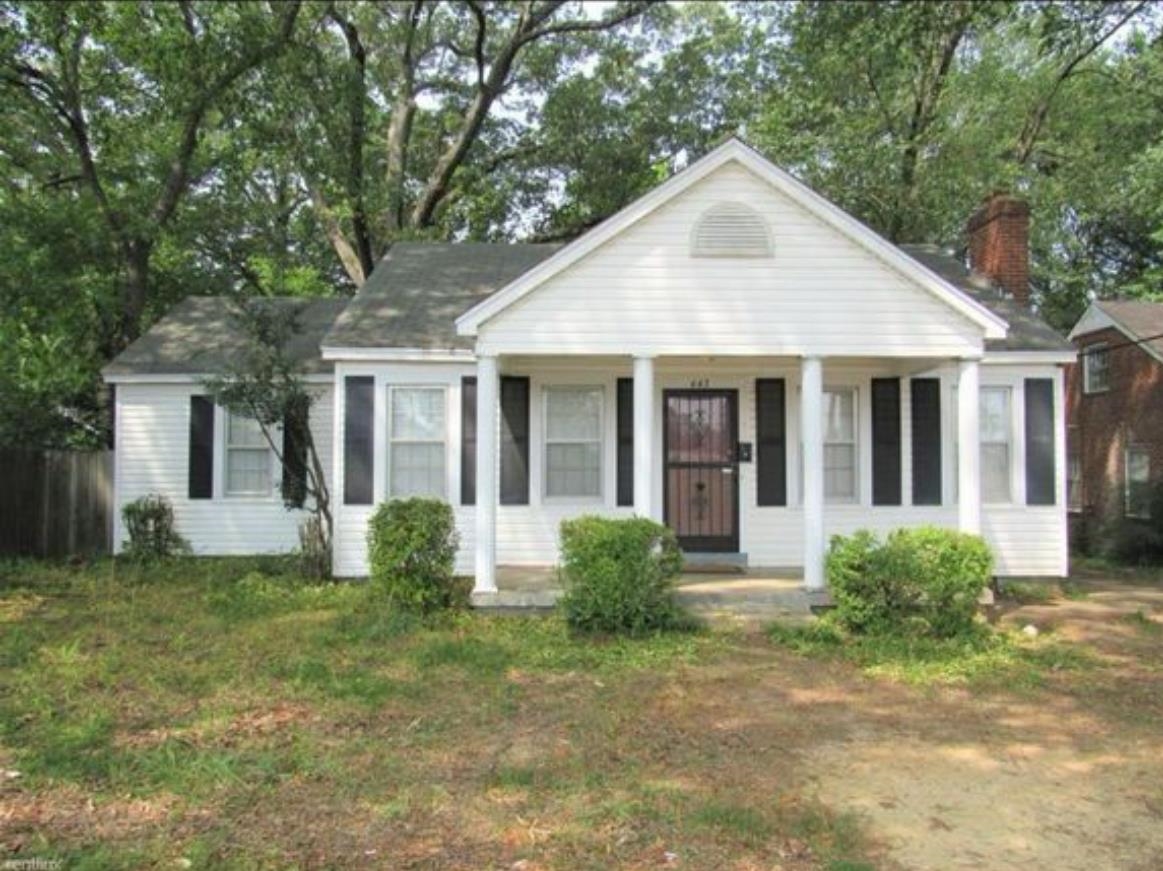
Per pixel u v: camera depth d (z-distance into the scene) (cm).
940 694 766
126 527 1459
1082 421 2353
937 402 1290
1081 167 2381
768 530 1284
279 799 522
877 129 2220
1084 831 500
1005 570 1277
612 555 953
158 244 2039
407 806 514
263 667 809
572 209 2756
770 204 1072
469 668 820
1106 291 3014
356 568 1238
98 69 1894
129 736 624
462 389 1249
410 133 2673
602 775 568
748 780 568
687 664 848
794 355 1075
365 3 2495
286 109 1994
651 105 2630
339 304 1738
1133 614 1108
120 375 1497
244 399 1238
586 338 1062
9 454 1464
